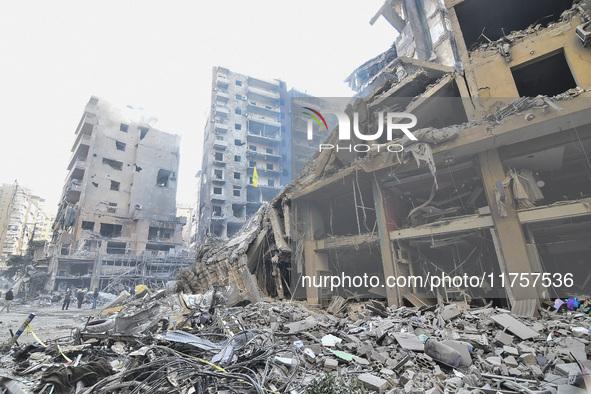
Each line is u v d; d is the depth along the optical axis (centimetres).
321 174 1532
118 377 505
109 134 4447
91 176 4119
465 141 1039
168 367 509
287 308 1106
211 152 4903
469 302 1075
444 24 2380
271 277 1762
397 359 588
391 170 1270
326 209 1758
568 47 1021
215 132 5031
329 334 773
